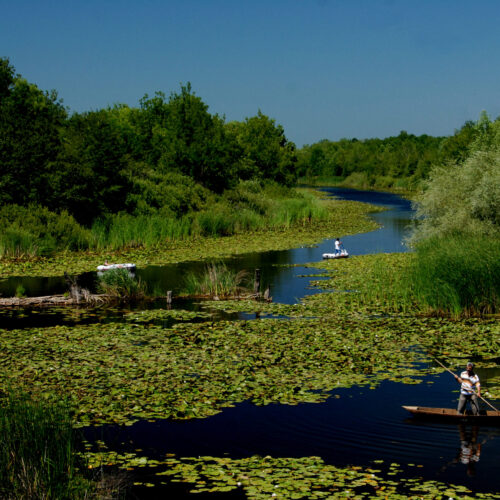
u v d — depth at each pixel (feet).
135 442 37.60
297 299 86.84
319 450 36.47
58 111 194.90
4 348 59.36
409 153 512.22
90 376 49.93
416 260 94.27
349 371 51.83
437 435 38.68
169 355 56.54
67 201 158.61
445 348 59.21
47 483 29.55
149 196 181.16
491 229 110.63
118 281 89.66
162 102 271.69
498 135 143.33
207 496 30.45
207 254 136.98
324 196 375.25
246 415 42.04
